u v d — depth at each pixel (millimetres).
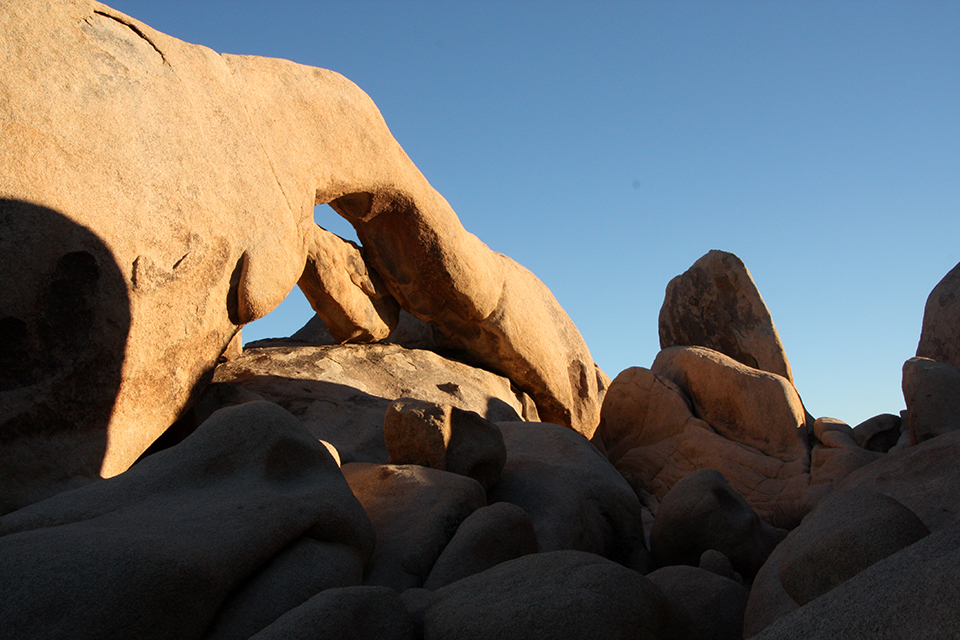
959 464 3584
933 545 1414
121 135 3941
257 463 2887
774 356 8625
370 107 6133
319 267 6621
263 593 2297
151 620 1903
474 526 3074
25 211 3471
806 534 2381
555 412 8625
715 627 2879
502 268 8016
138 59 4184
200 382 4520
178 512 2465
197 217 4289
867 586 1391
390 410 4055
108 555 1941
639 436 7531
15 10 3627
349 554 2758
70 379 3645
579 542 4066
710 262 9242
